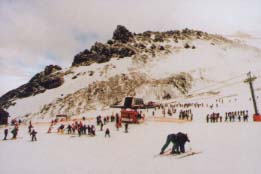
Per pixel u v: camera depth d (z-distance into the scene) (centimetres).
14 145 3406
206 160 2127
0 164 2402
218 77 15238
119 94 13650
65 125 5906
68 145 3366
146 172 1956
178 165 2055
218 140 2938
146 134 3966
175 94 13275
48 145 3394
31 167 2314
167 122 5194
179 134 2439
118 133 4262
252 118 5412
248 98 8794
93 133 4172
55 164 2389
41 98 16350
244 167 1859
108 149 3005
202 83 14475
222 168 1873
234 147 2484
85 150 3012
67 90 16275
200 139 3106
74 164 2366
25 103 16312
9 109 15975
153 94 13250
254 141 2677
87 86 15588
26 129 5556
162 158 2341
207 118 5059
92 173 2067
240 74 15300
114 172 2042
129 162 2311
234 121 4981
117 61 19562
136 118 5266
